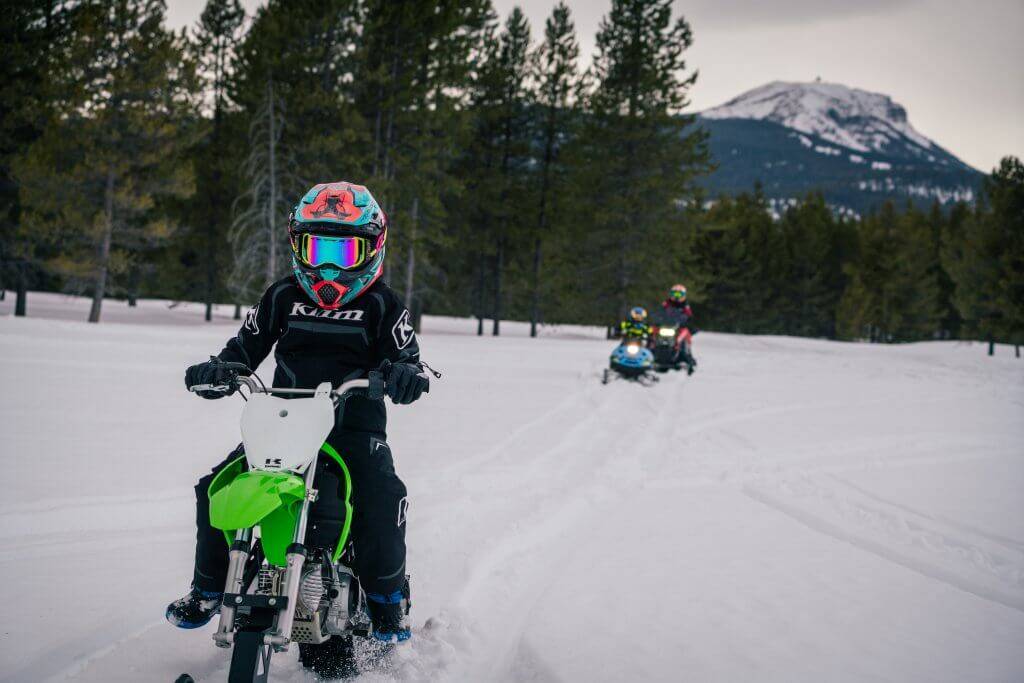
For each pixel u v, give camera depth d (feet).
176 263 153.89
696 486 24.30
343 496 9.72
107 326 82.74
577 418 37.17
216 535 9.52
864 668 11.55
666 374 63.67
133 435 27.73
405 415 35.65
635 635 12.46
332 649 10.43
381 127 118.83
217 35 144.66
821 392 53.78
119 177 104.47
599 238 147.33
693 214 155.94
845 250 294.05
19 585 13.44
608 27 149.48
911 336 276.00
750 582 15.25
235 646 8.16
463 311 179.73
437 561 15.98
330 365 10.43
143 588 13.60
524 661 11.48
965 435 35.88
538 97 141.90
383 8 111.24
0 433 26.81
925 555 17.61
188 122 108.27
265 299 10.80
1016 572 16.56
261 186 100.68
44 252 106.63
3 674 10.21
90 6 98.58
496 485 22.80
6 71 96.02
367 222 10.17
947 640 12.72
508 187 142.72
